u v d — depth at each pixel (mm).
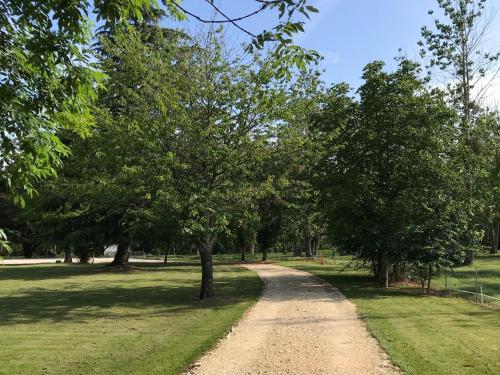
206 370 7707
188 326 12188
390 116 21094
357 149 21828
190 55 16938
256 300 16688
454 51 34875
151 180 15469
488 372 7441
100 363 8641
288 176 18969
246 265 39688
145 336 11070
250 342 9703
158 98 15289
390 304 15438
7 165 4633
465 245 20719
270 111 16609
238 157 16172
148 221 18438
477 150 24828
